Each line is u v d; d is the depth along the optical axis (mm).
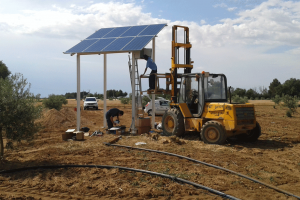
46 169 7406
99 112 29156
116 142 11164
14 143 10727
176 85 12914
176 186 6090
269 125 17172
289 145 11070
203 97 11484
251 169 7555
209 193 5750
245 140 11977
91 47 13836
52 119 16641
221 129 10547
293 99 23266
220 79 12031
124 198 5492
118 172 7082
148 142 11062
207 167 7668
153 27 14273
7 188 6129
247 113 10930
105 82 15711
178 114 12164
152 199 5438
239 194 5766
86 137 12562
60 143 11148
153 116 15102
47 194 5758
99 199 5465
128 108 34688
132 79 12930
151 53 13898
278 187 6285
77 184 6262
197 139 11914
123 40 13633
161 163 7957
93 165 7555
